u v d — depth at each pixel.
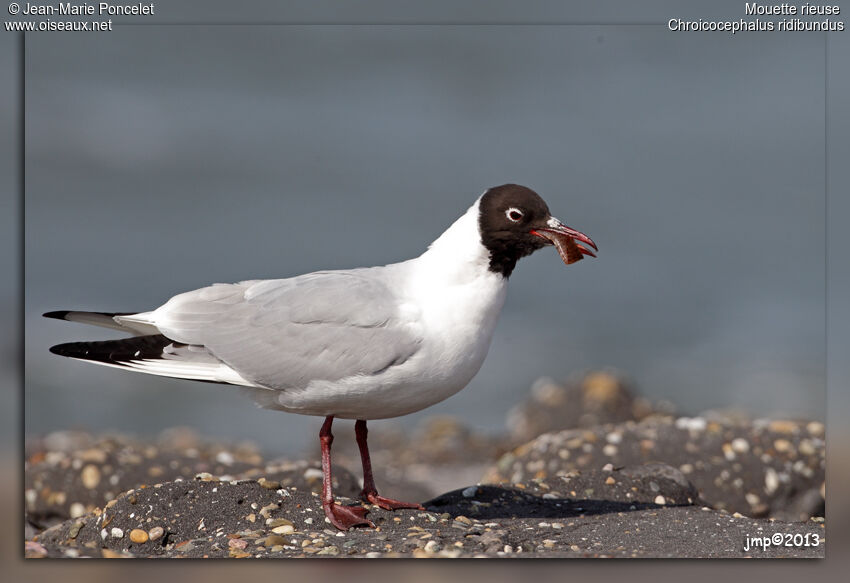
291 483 10.13
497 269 8.40
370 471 8.91
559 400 15.41
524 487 9.51
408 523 8.38
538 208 8.28
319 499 8.59
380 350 8.13
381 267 8.80
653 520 8.72
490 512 8.93
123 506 8.33
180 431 15.20
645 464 10.19
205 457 11.28
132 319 8.84
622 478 9.70
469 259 8.30
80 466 10.57
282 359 8.30
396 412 8.57
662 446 10.90
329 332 8.23
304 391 8.32
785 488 10.52
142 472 10.61
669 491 9.62
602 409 15.10
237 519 8.26
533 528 8.40
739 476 10.55
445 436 15.49
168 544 8.13
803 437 10.91
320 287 8.48
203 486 8.50
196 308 8.68
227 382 8.46
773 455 10.70
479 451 15.09
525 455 11.21
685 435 11.02
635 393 15.83
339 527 8.16
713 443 10.87
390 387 8.21
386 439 15.67
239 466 10.91
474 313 8.30
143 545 8.10
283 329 8.36
